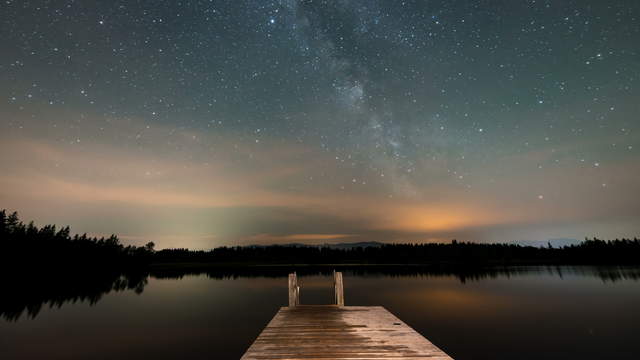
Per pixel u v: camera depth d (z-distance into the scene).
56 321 15.91
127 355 10.47
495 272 44.31
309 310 8.73
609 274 37.44
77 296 25.48
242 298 23.22
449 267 59.28
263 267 70.56
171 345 11.59
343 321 7.39
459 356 10.11
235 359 10.06
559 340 11.65
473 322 14.73
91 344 11.75
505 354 10.25
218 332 13.51
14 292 27.52
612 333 12.45
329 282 34.03
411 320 15.32
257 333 13.33
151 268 67.62
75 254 55.59
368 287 28.89
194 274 50.38
